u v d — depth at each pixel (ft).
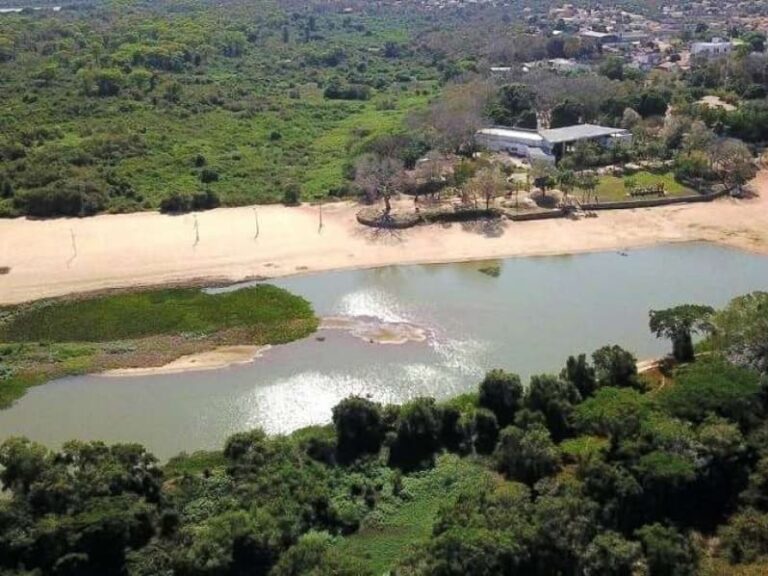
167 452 233.14
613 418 211.20
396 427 226.38
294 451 215.10
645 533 179.63
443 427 227.81
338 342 293.84
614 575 172.86
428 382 269.64
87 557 176.76
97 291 323.16
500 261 359.05
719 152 437.58
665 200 416.67
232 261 350.23
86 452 199.41
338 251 362.12
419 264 353.92
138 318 305.53
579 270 351.87
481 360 283.18
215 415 251.39
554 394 226.58
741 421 213.46
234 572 176.14
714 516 195.52
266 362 280.72
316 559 174.50
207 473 210.59
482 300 325.21
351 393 262.88
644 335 298.76
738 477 200.95
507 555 170.50
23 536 177.37
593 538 178.50
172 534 188.34
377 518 200.75
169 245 362.33
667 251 370.32
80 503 185.57
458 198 414.00
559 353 287.69
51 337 293.43
